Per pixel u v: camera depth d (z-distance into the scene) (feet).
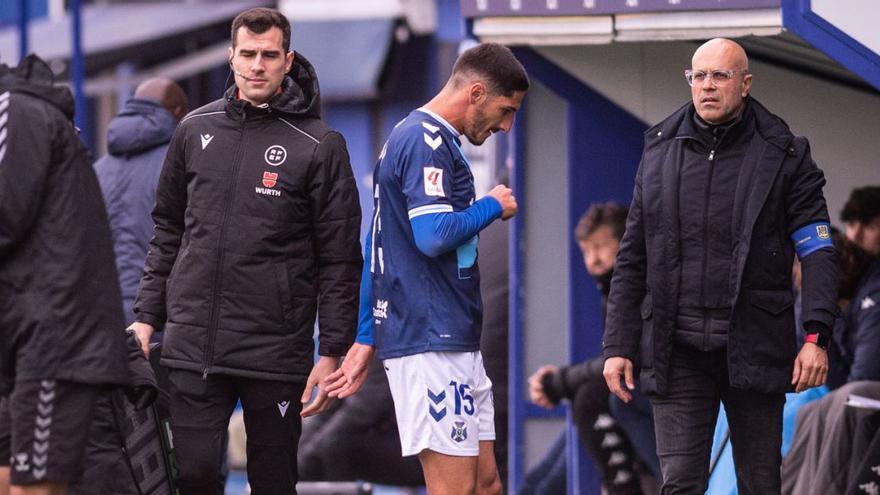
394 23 185.78
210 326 66.64
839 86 92.48
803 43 84.53
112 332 57.31
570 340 100.63
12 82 57.31
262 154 67.00
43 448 55.98
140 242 86.22
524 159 105.50
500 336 103.91
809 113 92.84
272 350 66.59
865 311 84.64
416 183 64.18
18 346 56.70
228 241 66.69
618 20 80.02
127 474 67.15
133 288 85.71
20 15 155.74
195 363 66.64
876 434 77.71
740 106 66.33
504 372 103.76
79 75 144.97
